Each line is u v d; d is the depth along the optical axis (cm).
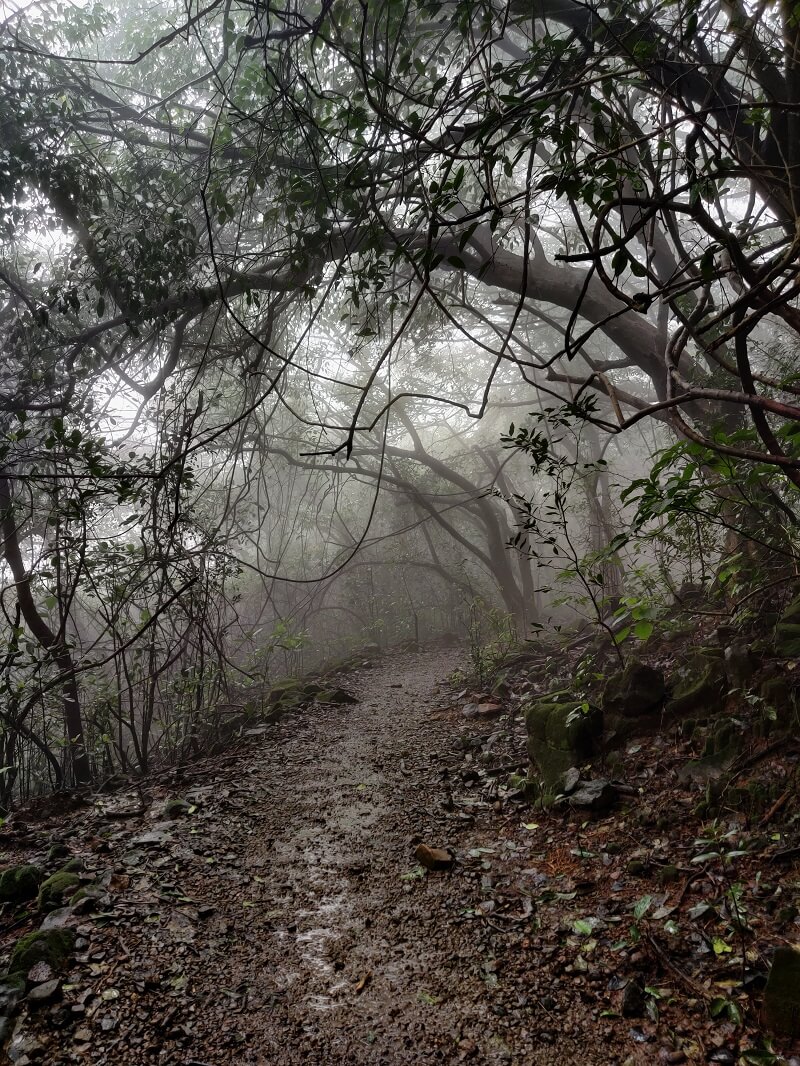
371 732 796
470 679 1002
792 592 561
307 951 364
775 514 521
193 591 820
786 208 325
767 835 375
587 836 450
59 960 339
